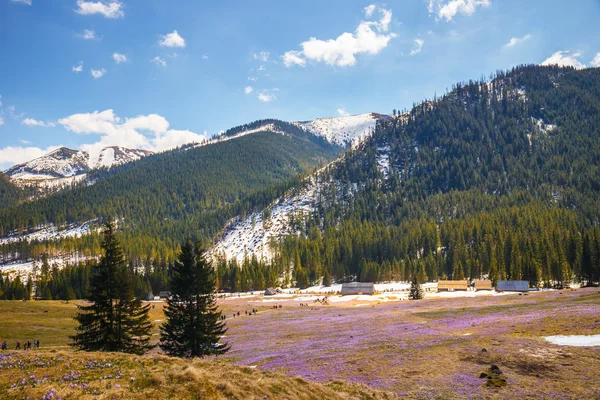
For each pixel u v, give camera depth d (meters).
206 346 42.59
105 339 38.59
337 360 38.59
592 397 22.70
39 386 17.39
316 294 164.75
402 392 27.41
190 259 43.00
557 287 132.38
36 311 103.56
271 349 50.94
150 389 17.72
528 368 29.20
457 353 35.19
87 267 190.88
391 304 107.00
